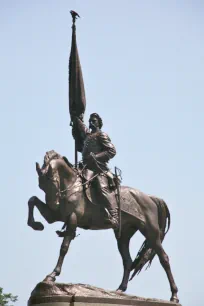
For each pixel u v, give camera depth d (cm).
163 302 2473
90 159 2552
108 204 2506
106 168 2575
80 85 2730
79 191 2475
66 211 2445
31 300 2325
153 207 2652
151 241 2627
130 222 2622
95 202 2506
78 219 2472
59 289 2316
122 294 2403
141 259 2659
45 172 2391
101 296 2341
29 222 2452
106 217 2498
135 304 2400
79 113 2722
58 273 2367
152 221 2630
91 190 2511
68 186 2462
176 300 2572
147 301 2433
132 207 2606
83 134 2666
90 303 2312
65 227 2450
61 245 2406
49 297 2294
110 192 2542
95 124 2656
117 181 2564
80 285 2358
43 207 2469
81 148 2695
